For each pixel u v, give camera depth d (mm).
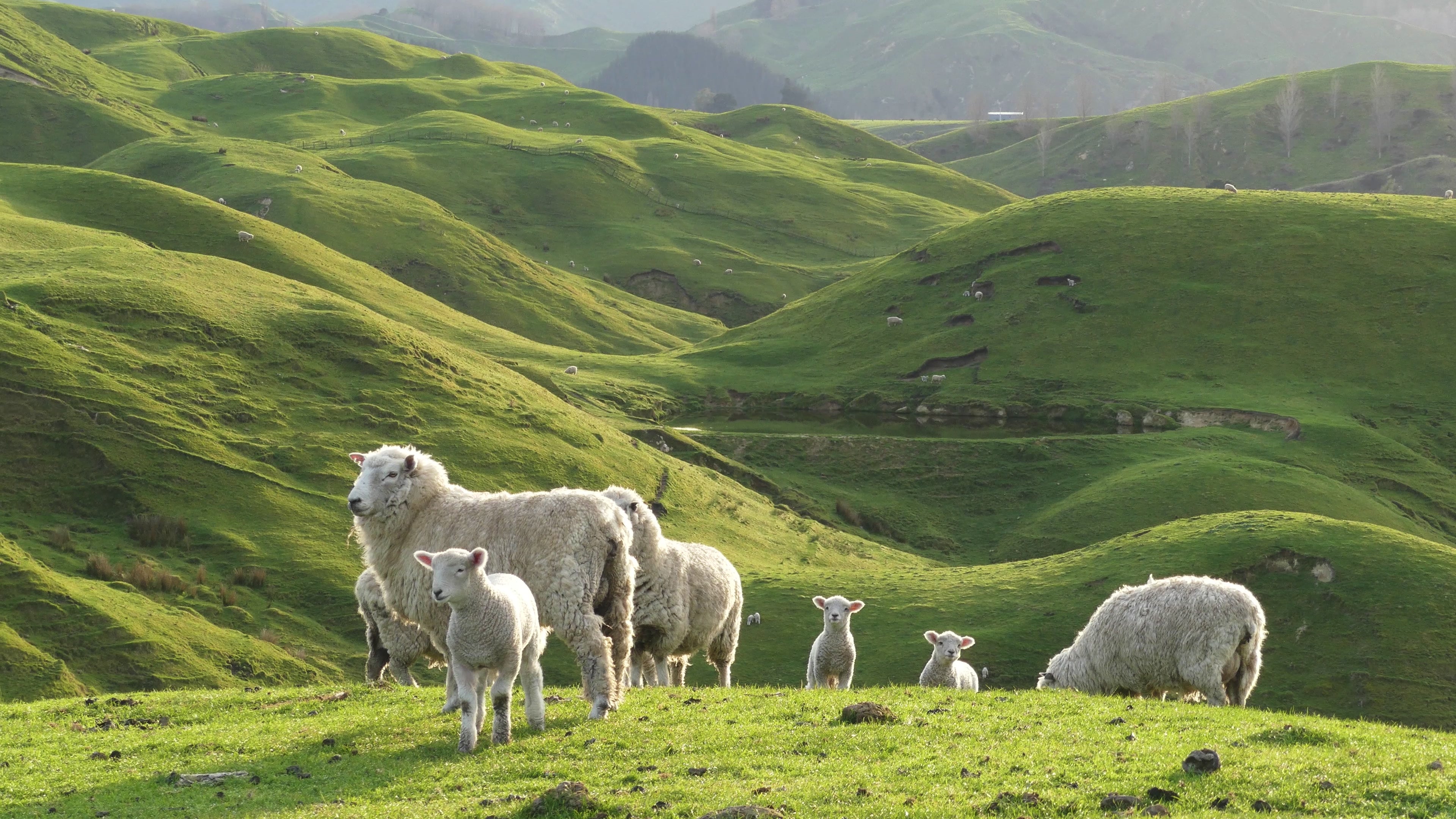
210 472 45031
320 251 105625
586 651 14023
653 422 86188
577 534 14164
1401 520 67438
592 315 132500
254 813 11133
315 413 52281
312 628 37562
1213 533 43062
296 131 193250
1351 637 37531
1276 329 95438
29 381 46719
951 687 21781
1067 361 96750
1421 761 11453
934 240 123438
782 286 158750
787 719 14461
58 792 12453
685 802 10844
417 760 12734
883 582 43969
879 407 95875
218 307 59375
